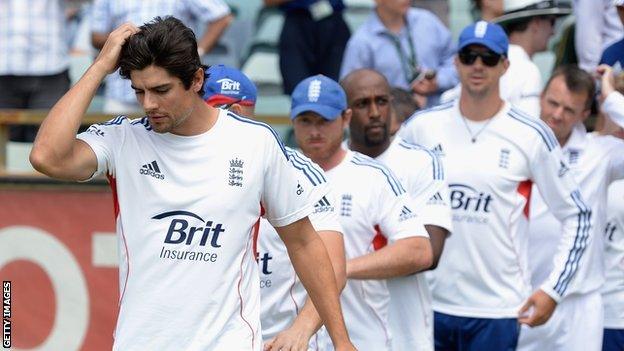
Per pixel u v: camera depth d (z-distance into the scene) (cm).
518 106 2359
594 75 2378
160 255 1355
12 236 2533
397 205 1833
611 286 2267
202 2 2873
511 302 2075
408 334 1917
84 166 1343
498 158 2061
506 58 2062
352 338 1850
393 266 1789
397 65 2734
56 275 2511
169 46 1280
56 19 2912
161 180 1357
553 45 3111
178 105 1308
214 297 1355
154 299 1355
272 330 1736
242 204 1363
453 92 2412
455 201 2081
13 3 2872
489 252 2066
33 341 2528
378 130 1933
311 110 1797
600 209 2184
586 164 2177
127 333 1359
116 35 1328
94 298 2486
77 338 2500
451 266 2084
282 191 1398
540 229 2231
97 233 2478
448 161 2088
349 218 1831
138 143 1366
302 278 1442
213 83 1733
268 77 3262
